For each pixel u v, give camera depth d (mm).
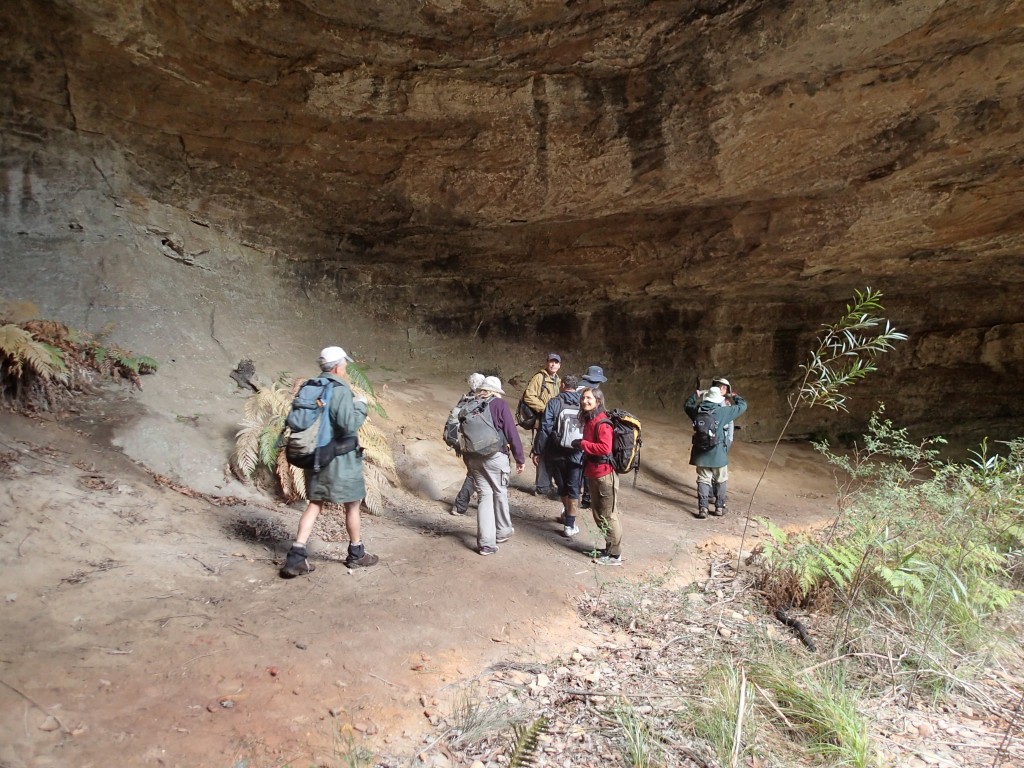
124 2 6227
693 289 10859
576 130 7871
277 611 3729
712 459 7254
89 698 2732
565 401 6113
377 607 3938
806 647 4090
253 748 2627
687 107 7352
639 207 9047
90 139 7254
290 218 8820
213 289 8203
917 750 3066
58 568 3723
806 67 6617
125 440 5582
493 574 4691
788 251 9477
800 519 7559
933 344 11547
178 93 7148
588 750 2893
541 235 10133
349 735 2812
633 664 3723
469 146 8109
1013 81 6434
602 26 6832
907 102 6879
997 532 5148
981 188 7906
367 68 7152
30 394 5496
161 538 4418
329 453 4301
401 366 10023
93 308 6883
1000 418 11344
